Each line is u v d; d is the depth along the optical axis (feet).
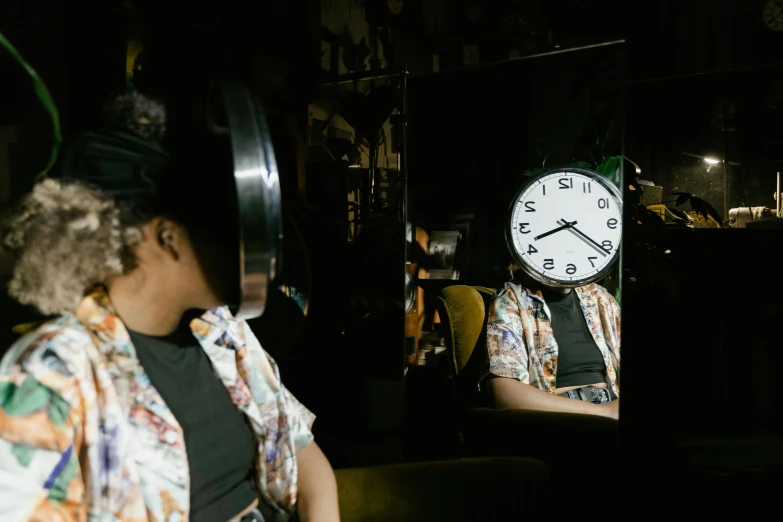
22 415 2.10
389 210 10.50
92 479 2.31
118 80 7.26
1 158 6.21
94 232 2.34
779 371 4.76
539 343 6.24
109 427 2.38
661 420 4.84
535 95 6.62
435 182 7.09
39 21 6.66
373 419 9.71
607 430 4.90
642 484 4.81
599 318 6.48
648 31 5.45
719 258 4.82
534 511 3.95
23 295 2.39
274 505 3.42
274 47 10.45
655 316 4.91
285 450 3.35
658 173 5.38
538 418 5.12
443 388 9.34
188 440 2.87
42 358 2.23
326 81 10.22
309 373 10.54
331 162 11.40
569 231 6.01
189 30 8.04
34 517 2.02
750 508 4.71
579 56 6.35
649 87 5.41
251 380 3.29
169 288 2.61
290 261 7.71
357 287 10.43
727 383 4.81
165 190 2.42
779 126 5.08
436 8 15.90
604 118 6.31
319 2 12.10
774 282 4.77
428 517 3.79
